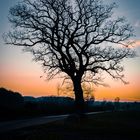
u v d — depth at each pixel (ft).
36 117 168.25
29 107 189.26
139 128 97.81
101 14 126.82
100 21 126.72
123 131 89.51
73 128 95.91
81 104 126.62
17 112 163.63
